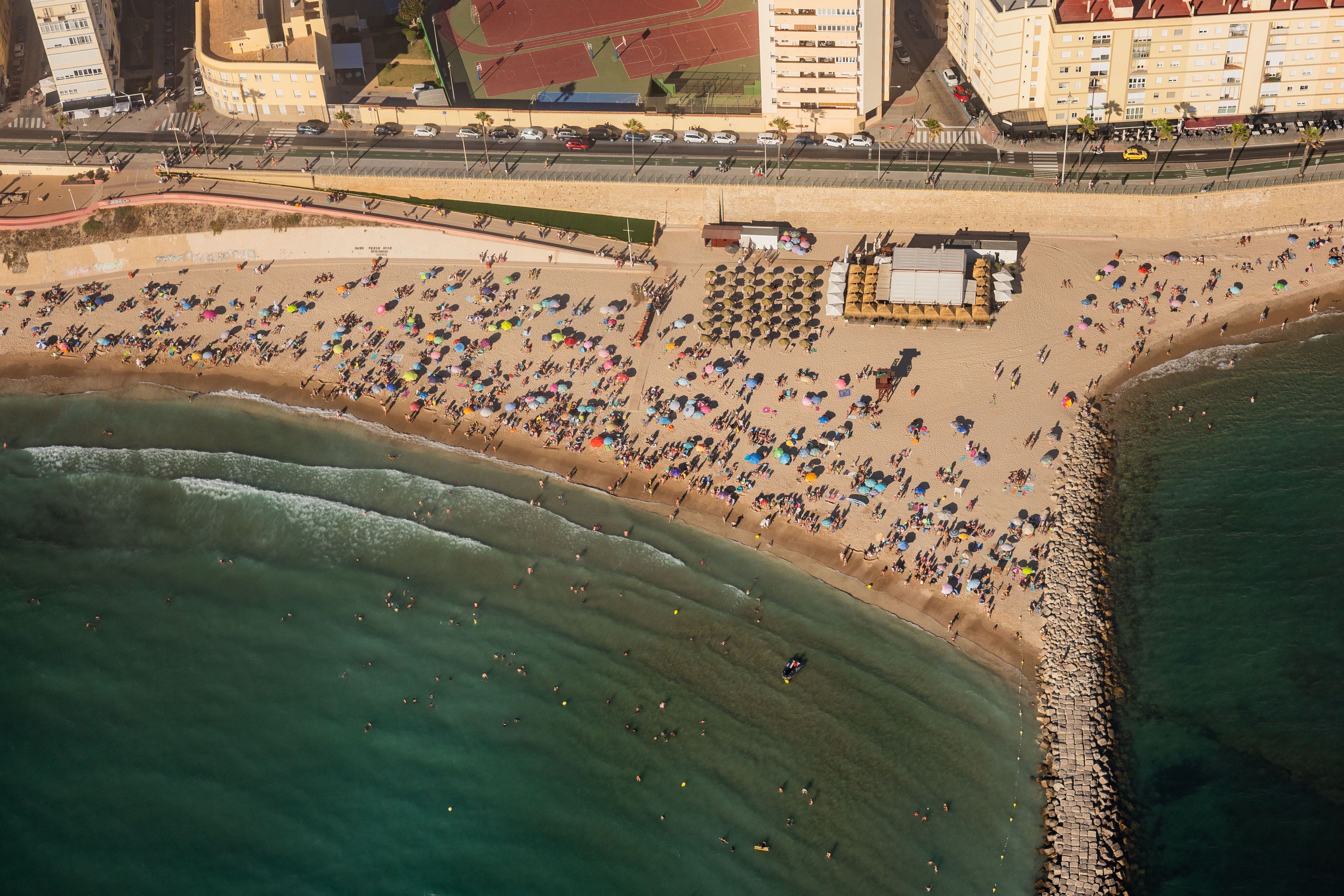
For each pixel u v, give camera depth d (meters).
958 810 170.00
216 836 174.75
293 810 176.25
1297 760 171.62
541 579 196.88
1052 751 174.50
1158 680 180.75
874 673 183.75
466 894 167.25
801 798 172.25
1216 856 163.50
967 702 180.00
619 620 191.50
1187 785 170.25
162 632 195.12
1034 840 167.00
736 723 179.88
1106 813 167.25
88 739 185.00
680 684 184.12
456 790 176.38
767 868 166.50
